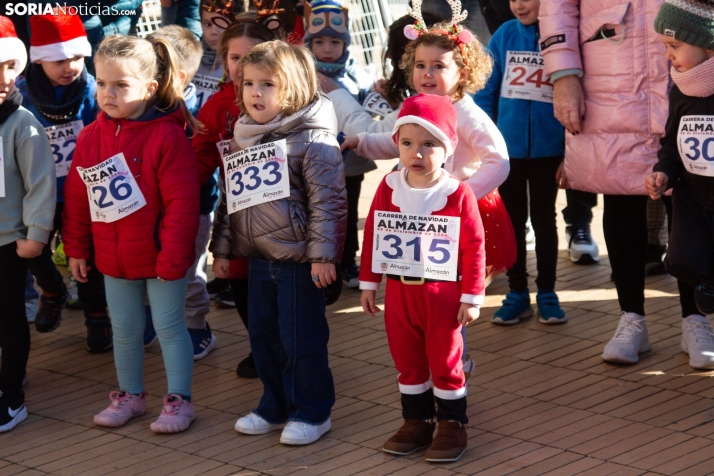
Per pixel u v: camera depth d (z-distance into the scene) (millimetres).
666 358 4387
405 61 3947
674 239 3811
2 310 3932
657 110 4102
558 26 4281
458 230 3357
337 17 5383
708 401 3871
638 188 4172
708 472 3248
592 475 3277
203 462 3547
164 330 3867
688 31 3564
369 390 4191
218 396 4211
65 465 3572
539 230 4961
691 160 3703
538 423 3752
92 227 3861
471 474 3342
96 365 4676
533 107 4844
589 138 4301
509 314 4984
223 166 3957
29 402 4234
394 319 3486
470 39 3727
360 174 5711
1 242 3885
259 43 3910
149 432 3850
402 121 3338
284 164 3566
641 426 3664
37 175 3857
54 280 4922
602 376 4215
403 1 11906
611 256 4402
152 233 3781
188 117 3891
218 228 3855
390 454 3537
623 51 4141
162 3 6418
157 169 3744
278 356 3791
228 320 5277
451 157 3766
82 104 4539
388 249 3443
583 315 5078
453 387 3457
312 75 3648
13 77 3805
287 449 3633
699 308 3861
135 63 3693
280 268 3648
